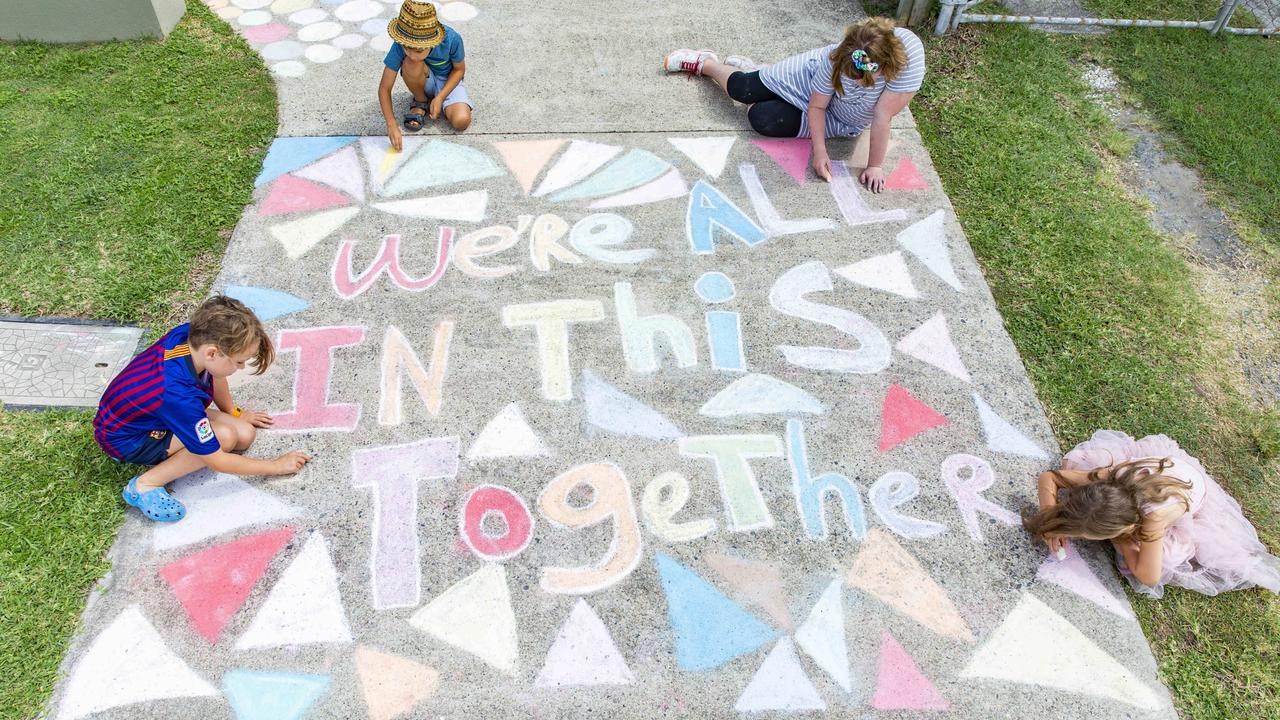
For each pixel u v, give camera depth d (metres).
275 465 2.85
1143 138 4.53
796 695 2.49
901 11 5.06
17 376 3.13
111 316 3.35
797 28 5.14
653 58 4.84
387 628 2.58
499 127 4.32
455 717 2.42
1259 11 5.41
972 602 2.72
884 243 3.86
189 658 2.50
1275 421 3.30
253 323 2.64
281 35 4.84
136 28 4.65
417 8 3.81
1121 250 3.90
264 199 3.86
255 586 2.64
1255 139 4.54
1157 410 3.31
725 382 3.25
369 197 3.91
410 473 2.93
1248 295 3.78
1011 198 4.11
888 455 3.07
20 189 3.81
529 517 2.83
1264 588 2.83
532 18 5.09
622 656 2.54
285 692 2.44
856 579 2.74
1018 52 4.98
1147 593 2.79
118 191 3.84
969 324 3.54
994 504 2.96
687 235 3.82
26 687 2.42
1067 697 2.55
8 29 4.58
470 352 3.30
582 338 3.37
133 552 2.70
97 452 2.92
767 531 2.84
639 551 2.77
